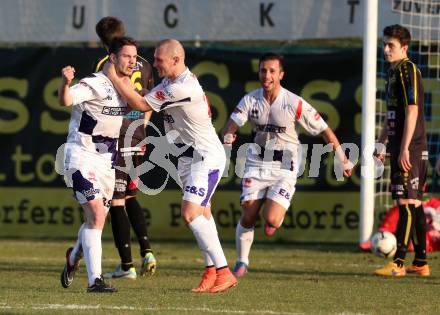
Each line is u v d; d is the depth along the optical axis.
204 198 25.81
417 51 42.53
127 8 45.12
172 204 44.56
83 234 25.56
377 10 39.31
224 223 44.06
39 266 33.50
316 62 43.28
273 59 30.36
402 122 31.27
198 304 23.33
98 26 29.61
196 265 34.53
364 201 39.62
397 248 31.25
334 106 42.97
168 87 25.27
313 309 22.81
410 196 31.19
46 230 45.44
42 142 45.19
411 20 42.56
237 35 44.19
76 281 29.00
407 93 30.77
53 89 45.09
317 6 43.53
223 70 43.91
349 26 43.31
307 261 36.12
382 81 43.09
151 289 26.62
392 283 28.91
